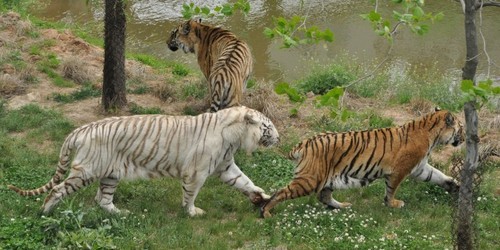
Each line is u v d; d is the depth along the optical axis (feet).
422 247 35.99
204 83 64.85
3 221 37.24
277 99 62.18
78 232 35.45
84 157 38.58
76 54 74.95
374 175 41.01
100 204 39.99
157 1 108.37
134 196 43.06
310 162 40.14
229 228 39.11
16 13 83.61
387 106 63.36
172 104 61.93
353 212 41.11
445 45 89.86
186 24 59.62
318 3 103.71
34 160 47.47
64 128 53.62
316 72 71.00
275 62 86.48
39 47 75.15
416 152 40.88
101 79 67.62
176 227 38.29
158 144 39.29
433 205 42.45
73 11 103.04
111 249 34.78
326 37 27.84
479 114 59.36
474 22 30.35
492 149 49.67
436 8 100.99
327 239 37.14
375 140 40.70
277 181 45.93
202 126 39.75
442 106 63.93
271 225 38.96
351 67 77.20
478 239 35.91
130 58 78.38
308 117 58.03
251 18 99.86
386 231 38.60
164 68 76.33
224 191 44.60
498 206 42.04
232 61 53.31
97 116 57.31
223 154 40.29
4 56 69.77
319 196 42.06
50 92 63.16
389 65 83.46
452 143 42.19
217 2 106.42
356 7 102.27
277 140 41.01
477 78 79.51
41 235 35.63
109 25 56.03
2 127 53.62
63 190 38.58
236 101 52.75
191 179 39.91
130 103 59.31
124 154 39.24
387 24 26.32
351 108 62.23
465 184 32.89
